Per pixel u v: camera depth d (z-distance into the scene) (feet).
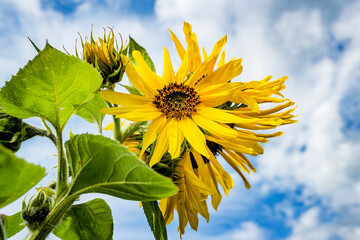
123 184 0.81
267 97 1.12
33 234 0.88
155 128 1.03
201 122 1.06
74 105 0.93
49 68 0.86
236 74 1.09
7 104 0.89
